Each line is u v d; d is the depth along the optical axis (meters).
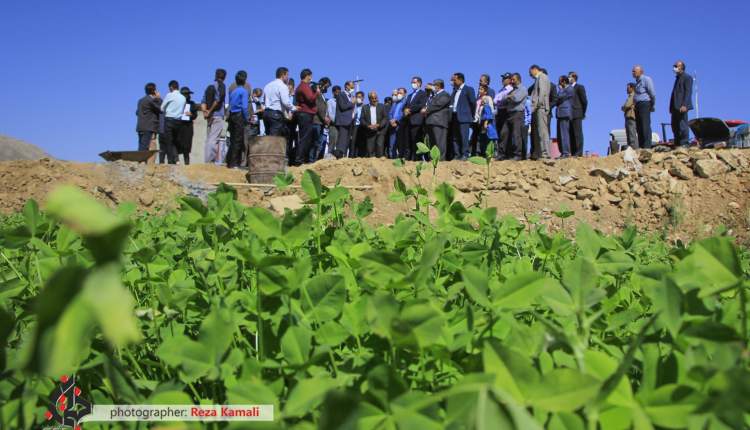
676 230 12.59
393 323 0.77
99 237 0.39
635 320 1.37
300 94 14.46
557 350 1.02
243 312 1.31
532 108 14.80
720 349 0.78
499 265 1.96
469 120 14.45
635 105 15.05
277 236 1.14
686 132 14.80
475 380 0.67
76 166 13.86
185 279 1.64
